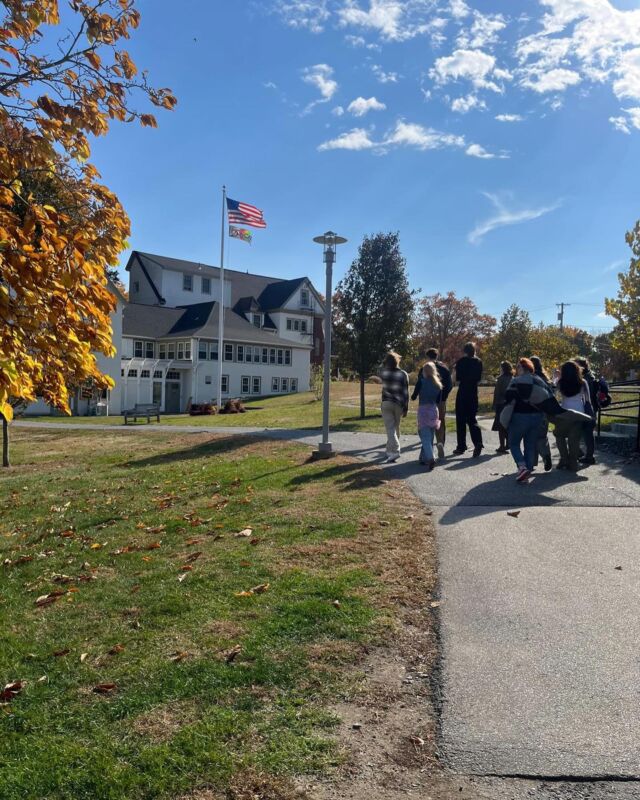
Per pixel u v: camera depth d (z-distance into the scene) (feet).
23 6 13.29
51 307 12.74
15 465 49.37
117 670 13.30
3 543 25.31
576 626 14.55
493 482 29.53
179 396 164.04
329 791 9.50
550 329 166.71
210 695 12.07
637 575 17.49
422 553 19.70
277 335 209.46
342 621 14.96
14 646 14.90
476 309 256.73
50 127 13.66
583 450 38.86
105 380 14.93
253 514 25.59
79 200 14.47
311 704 11.73
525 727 10.88
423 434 33.60
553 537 21.01
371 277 75.77
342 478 31.53
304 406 109.81
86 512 29.60
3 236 12.14
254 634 14.39
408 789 9.53
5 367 11.55
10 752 10.70
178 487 33.37
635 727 10.78
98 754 10.43
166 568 19.89
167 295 192.54
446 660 13.17
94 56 14.21
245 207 138.31
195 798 9.40
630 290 47.65
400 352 77.61
